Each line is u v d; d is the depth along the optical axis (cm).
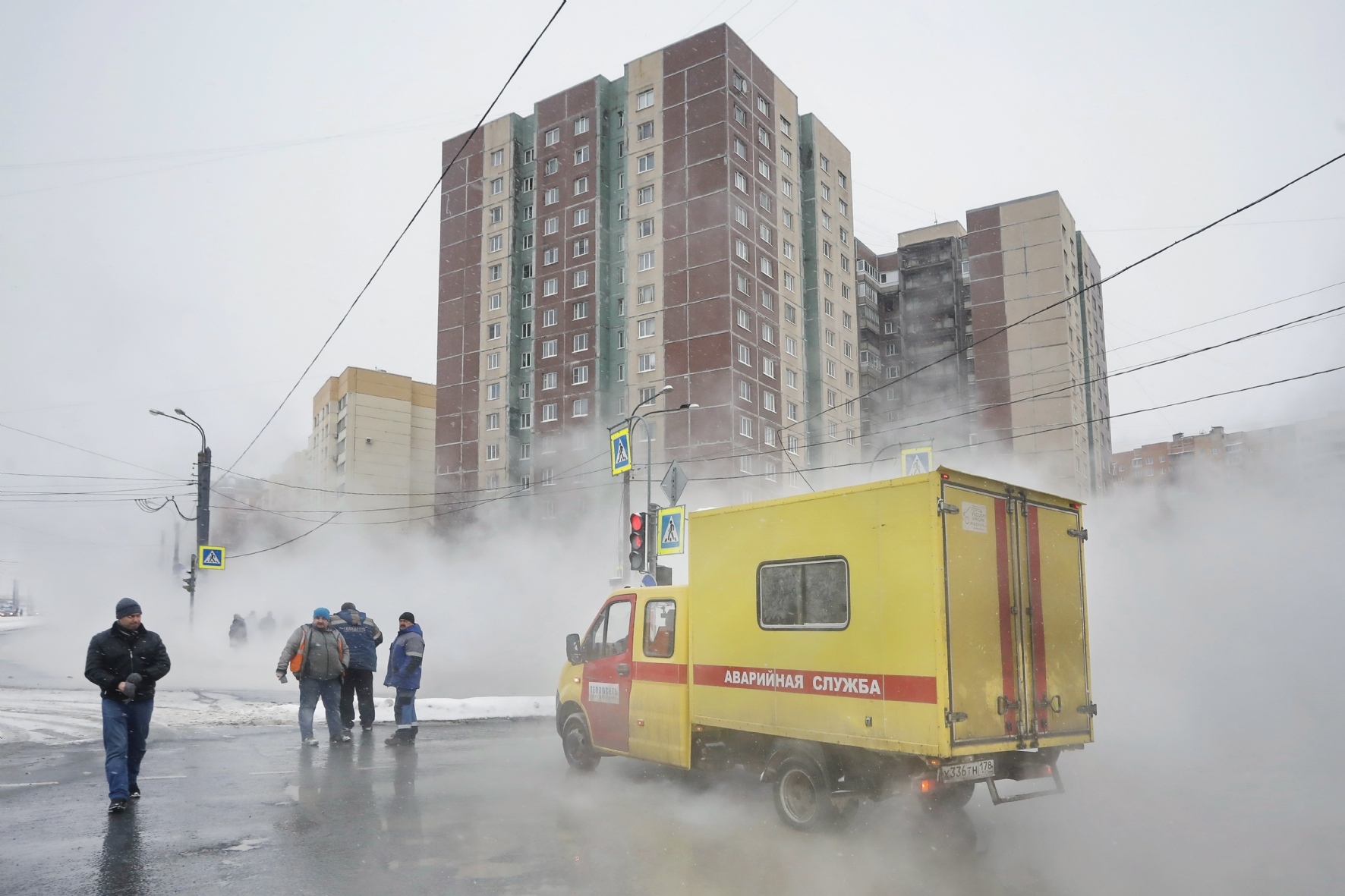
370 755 1061
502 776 941
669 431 6038
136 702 762
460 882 557
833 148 7400
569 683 1002
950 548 648
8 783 836
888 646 659
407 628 1183
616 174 6650
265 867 579
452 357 7119
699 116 6275
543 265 6762
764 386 6206
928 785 618
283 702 1529
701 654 820
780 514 761
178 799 779
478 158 7231
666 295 6225
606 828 711
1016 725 677
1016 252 7612
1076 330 7700
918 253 9050
